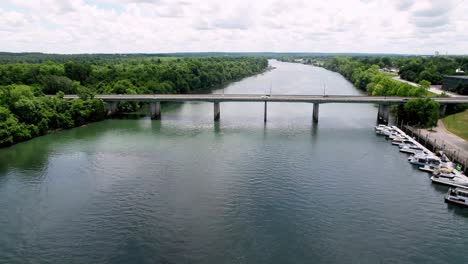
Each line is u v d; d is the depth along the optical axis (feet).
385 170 359.25
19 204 276.82
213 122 597.93
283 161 380.78
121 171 347.36
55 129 524.52
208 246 222.48
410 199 293.43
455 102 590.14
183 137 486.79
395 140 459.32
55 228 242.99
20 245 223.92
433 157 375.25
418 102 531.50
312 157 396.37
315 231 240.53
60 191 301.02
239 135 501.15
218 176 334.44
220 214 261.65
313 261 209.05
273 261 208.44
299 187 310.86
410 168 366.63
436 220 260.21
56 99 553.64
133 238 231.09
